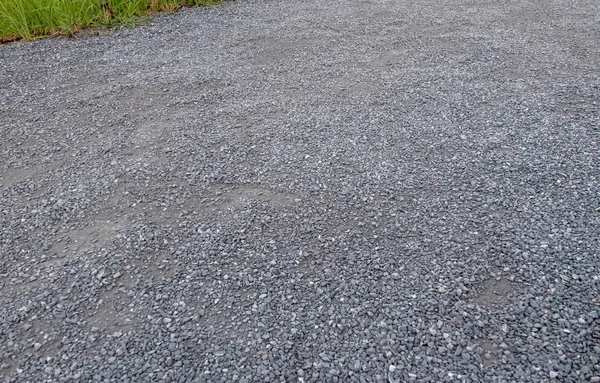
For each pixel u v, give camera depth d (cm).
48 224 239
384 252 215
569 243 216
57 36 477
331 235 226
